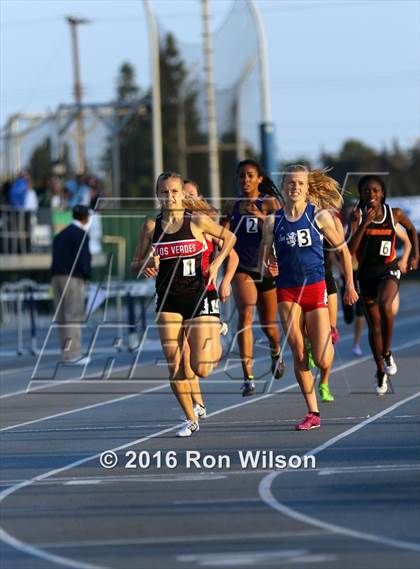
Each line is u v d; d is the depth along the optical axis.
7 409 39.28
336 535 19.38
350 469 25.56
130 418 35.59
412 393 39.44
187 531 20.02
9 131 102.50
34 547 19.36
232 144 96.44
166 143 103.94
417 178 194.75
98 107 106.94
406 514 20.83
